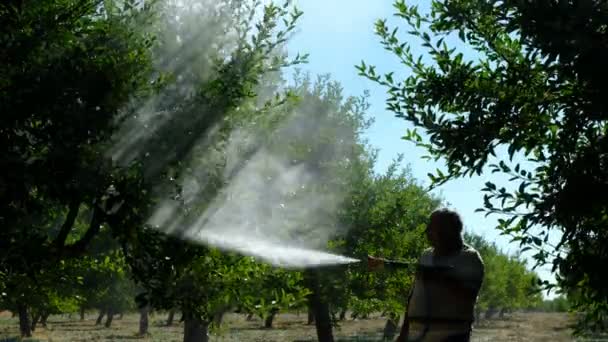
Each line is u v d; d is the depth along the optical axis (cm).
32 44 786
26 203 783
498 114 793
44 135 795
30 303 1234
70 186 784
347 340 5231
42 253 807
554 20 703
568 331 6619
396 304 2495
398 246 2562
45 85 762
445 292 497
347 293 2444
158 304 878
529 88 816
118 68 810
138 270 878
